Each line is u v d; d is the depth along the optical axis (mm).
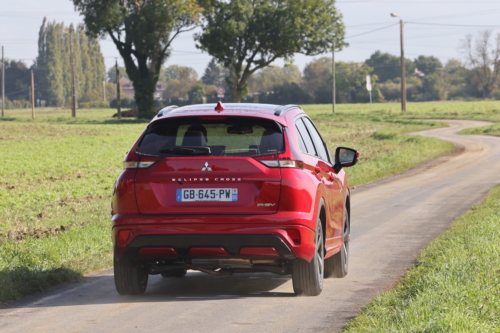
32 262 27953
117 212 20141
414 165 89812
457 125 190625
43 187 74938
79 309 20641
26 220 48000
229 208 19422
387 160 92125
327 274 25500
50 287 24797
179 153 19875
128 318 19156
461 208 47438
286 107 22312
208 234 19312
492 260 24469
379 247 32469
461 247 27766
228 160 19547
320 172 22172
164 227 19469
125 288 22109
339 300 21219
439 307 17422
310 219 19938
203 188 19547
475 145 118312
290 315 19203
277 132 20297
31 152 128500
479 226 34188
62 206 57812
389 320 17094
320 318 18797
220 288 23766
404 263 27953
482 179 68750
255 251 19422
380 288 23125
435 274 22312
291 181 19562
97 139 164875
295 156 20031
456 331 15031
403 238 35094
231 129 20438
